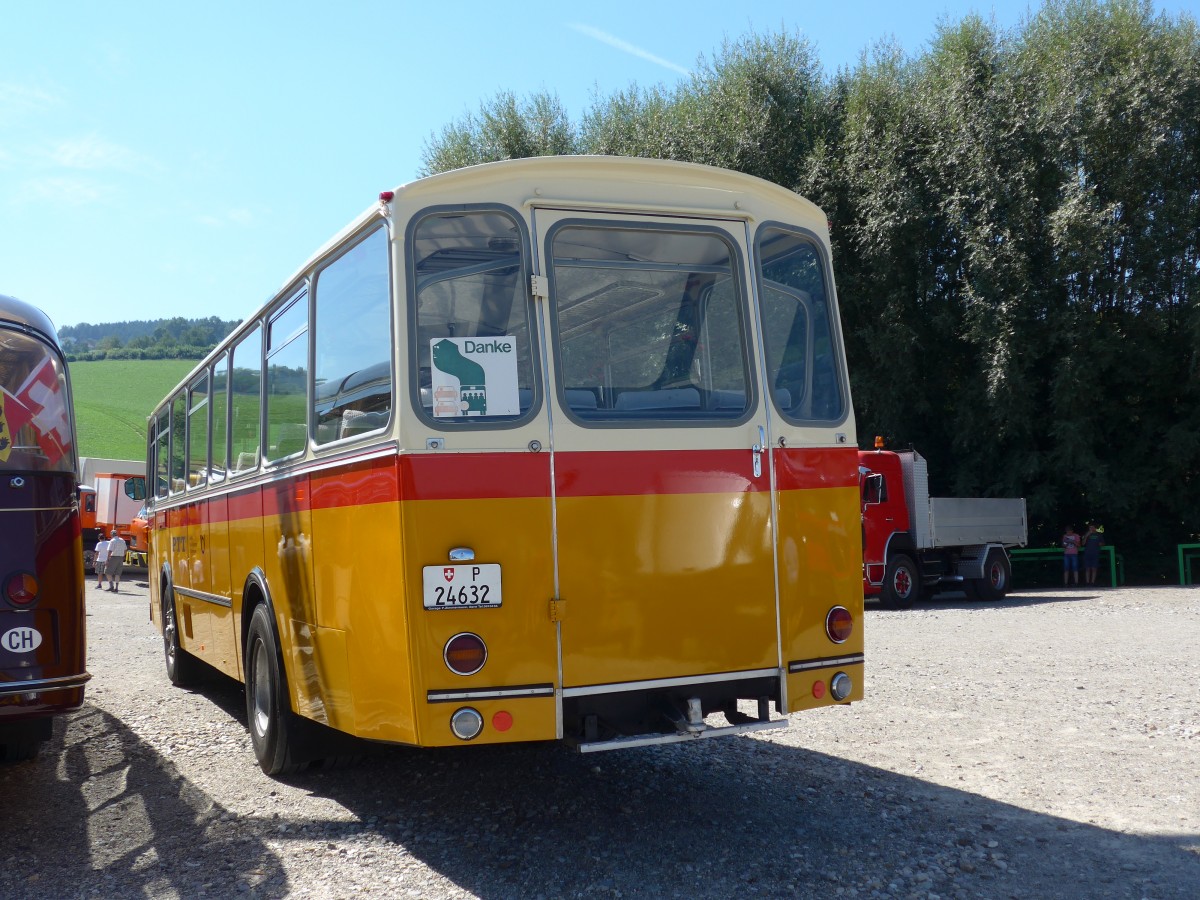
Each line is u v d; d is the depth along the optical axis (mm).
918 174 25922
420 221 5086
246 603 7434
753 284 5637
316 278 6184
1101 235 23234
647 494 5219
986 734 7645
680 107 29328
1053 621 15289
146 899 4824
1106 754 6996
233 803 6387
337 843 5539
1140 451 25312
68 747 8172
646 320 5379
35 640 5898
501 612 4918
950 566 20500
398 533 4852
